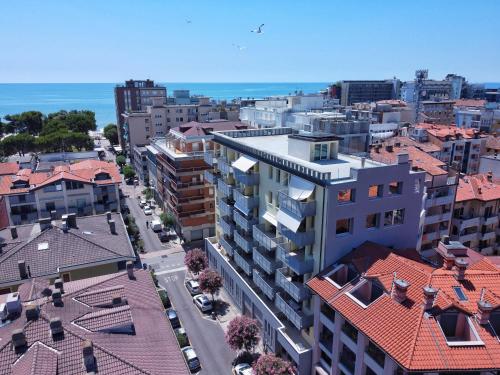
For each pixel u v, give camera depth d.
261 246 47.81
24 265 40.59
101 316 29.52
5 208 69.50
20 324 27.80
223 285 59.75
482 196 60.28
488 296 29.30
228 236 59.88
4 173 89.06
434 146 88.81
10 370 24.44
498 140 108.00
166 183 89.25
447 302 28.25
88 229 50.44
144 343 28.83
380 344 27.91
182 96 176.62
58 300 30.41
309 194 35.91
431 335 26.95
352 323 30.55
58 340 26.66
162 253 74.25
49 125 174.25
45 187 69.50
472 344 26.56
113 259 44.72
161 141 102.31
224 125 86.56
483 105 175.00
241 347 42.56
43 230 46.62
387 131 109.88
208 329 50.28
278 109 110.19
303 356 37.81
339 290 33.78
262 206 47.59
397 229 39.59
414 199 39.56
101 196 74.44
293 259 38.53
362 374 31.22
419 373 25.48
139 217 94.94
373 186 37.50
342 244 36.91
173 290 60.19
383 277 32.47
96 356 26.03
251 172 48.31
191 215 78.31
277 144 53.38
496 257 41.66
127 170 128.25
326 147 43.72
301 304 40.53
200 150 79.38
